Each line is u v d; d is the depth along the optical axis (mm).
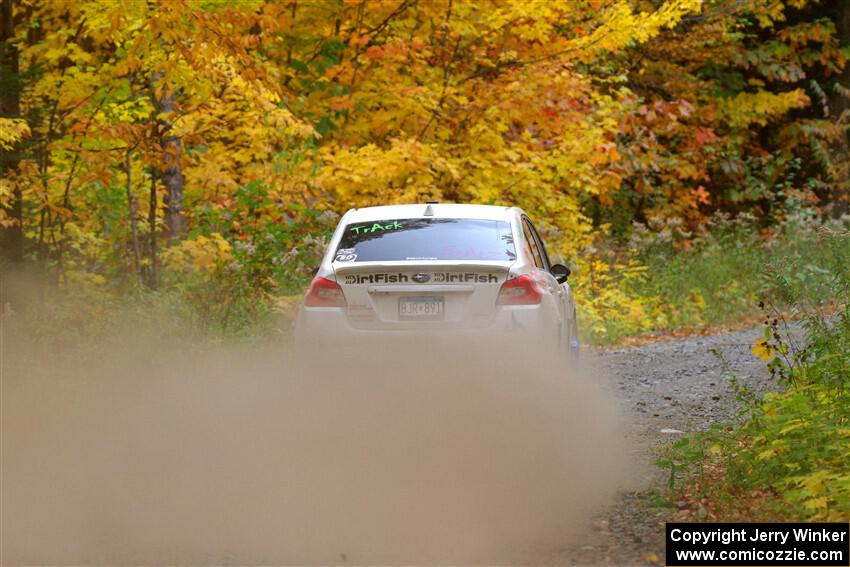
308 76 34094
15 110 24234
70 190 27422
